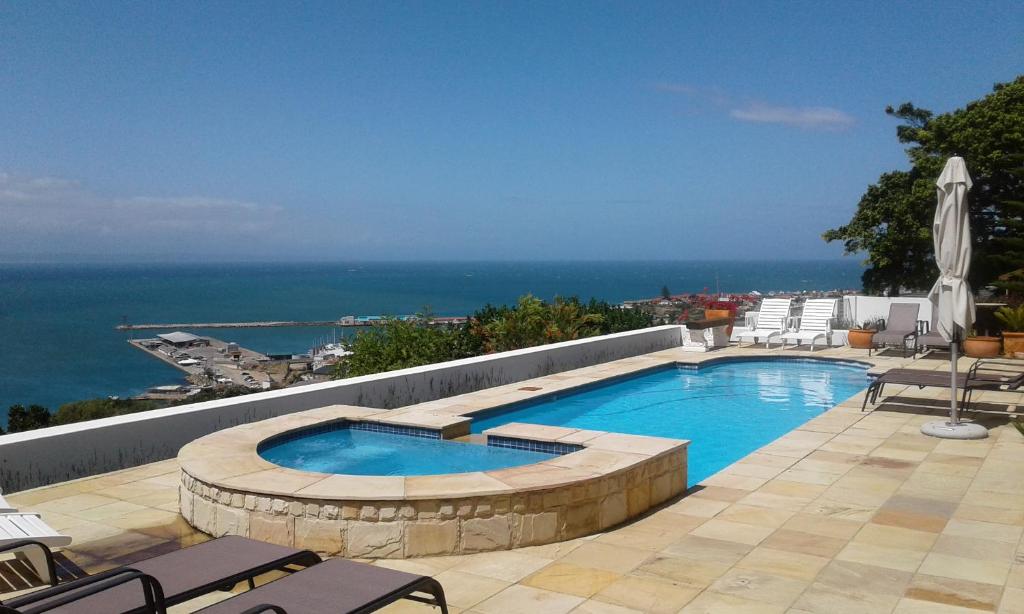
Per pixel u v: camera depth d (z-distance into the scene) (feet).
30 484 21.53
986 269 58.70
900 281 67.31
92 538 17.33
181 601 10.39
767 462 23.25
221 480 17.17
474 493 15.89
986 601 13.16
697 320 53.31
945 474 21.59
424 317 54.34
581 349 45.80
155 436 24.75
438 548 15.85
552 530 16.55
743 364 48.39
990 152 55.42
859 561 15.10
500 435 23.35
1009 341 45.27
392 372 34.22
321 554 16.03
